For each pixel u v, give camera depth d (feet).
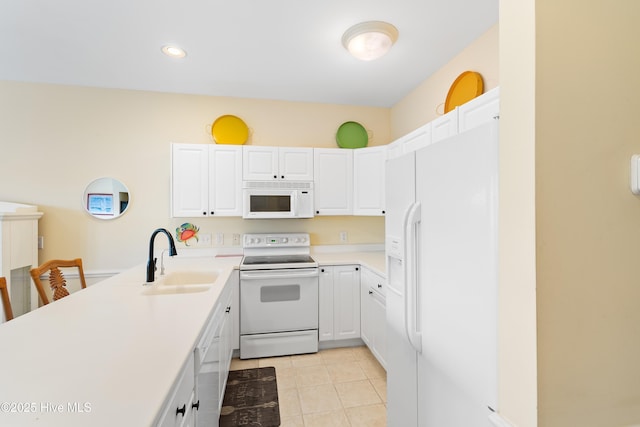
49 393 2.34
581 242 2.33
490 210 2.74
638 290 2.46
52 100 8.91
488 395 2.78
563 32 2.28
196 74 8.38
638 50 2.45
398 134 10.50
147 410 2.16
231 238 10.01
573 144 2.30
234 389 6.88
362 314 8.84
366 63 7.82
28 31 6.39
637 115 2.44
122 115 9.33
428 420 3.91
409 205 4.37
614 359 2.41
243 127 10.00
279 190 9.27
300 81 8.87
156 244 9.53
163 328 3.65
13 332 3.51
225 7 5.66
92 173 9.16
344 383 7.16
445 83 7.88
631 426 2.42
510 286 2.49
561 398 2.29
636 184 2.38
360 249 10.93
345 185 9.86
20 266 7.95
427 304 3.86
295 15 5.91
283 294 8.61
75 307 4.41
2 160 8.61
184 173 8.91
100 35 6.55
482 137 2.84
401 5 5.63
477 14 5.91
